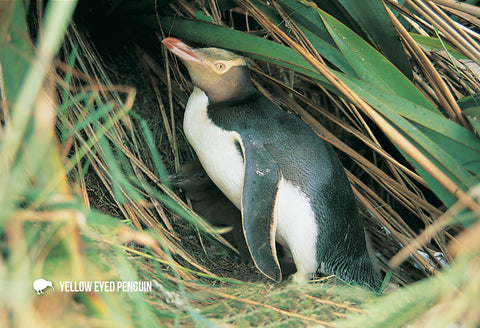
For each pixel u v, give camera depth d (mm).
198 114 5844
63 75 6133
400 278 6629
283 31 6391
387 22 5730
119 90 7035
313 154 5566
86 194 5277
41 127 2885
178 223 6316
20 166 2900
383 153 6180
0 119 4086
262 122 5578
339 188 5652
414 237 6344
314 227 5340
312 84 8273
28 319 2512
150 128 7035
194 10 7148
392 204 7434
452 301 3934
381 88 5223
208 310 3979
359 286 5391
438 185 4918
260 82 7395
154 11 6953
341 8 5988
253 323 4000
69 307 3010
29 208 3037
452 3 6059
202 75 5758
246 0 6434
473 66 6410
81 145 5711
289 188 5340
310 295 4703
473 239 3744
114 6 6910
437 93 5652
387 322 3924
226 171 5625
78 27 6875
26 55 3189
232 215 6418
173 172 6973
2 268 2684
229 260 6336
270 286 4906
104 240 3941
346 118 7910
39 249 3008
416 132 4914
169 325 3518
